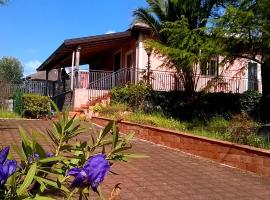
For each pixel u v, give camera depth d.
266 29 12.35
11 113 18.56
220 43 13.66
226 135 10.13
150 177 7.58
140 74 19.78
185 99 17.78
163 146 11.48
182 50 14.84
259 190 7.12
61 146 1.93
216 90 19.89
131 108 16.86
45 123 15.49
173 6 17.55
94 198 5.36
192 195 6.55
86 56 26.66
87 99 19.52
